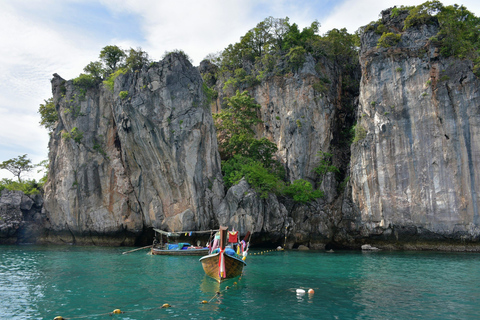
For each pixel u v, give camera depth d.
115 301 19.48
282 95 66.56
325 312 17.30
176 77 55.78
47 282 24.81
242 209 51.25
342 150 66.19
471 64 49.19
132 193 58.38
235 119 68.12
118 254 42.88
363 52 56.62
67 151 60.78
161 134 53.56
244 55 75.44
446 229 47.09
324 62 68.81
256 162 58.19
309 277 26.80
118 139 60.91
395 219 50.06
